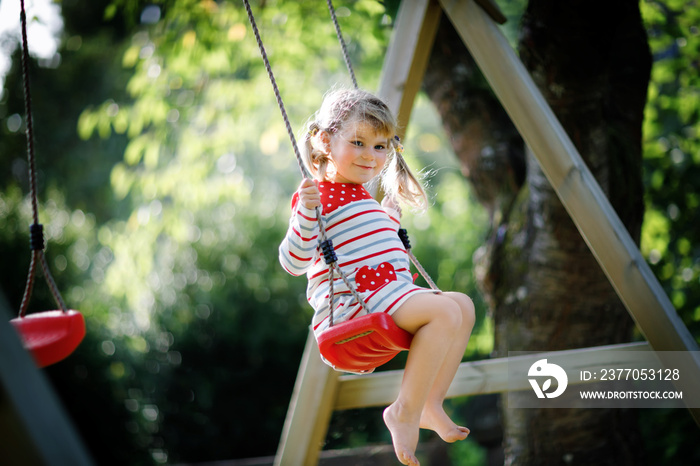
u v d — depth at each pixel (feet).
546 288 13.02
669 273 20.66
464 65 15.55
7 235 27.02
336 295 7.60
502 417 14.37
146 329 30.14
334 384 10.68
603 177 12.25
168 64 19.76
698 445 19.47
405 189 8.76
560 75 11.73
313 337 10.79
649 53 13.64
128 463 27.94
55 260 27.71
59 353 8.20
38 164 31.50
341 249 7.69
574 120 11.96
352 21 18.07
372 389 10.61
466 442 28.91
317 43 19.29
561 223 12.56
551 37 11.59
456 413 31.40
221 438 31.58
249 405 32.35
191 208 23.90
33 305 26.63
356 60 20.74
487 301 14.42
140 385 29.43
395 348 7.11
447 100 15.64
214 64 19.89
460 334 7.69
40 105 31.58
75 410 26.53
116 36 32.22
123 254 24.62
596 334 12.96
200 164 22.50
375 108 7.68
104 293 28.81
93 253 30.42
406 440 7.00
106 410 27.37
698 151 20.84
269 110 22.99
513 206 14.17
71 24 31.99
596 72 11.73
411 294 7.32
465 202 34.12
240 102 21.25
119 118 21.24
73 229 30.30
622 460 13.24
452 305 7.19
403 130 10.39
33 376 4.74
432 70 15.67
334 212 7.81
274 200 34.45
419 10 10.44
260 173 33.27
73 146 32.32
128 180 23.09
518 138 15.30
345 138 7.65
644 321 9.20
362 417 18.12
